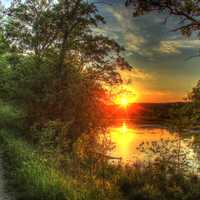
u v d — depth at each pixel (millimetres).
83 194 10648
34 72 26234
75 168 16562
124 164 24547
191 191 16781
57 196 9945
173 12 12078
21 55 31406
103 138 24391
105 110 26078
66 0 28797
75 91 25406
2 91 30406
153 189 16625
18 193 10578
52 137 21672
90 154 22953
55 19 28859
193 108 12336
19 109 30234
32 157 14086
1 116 28906
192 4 11750
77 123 25219
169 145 17750
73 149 23062
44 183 10406
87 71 27203
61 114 25250
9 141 18234
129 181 17688
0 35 34594
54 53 28781
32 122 24984
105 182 15766
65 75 26328
